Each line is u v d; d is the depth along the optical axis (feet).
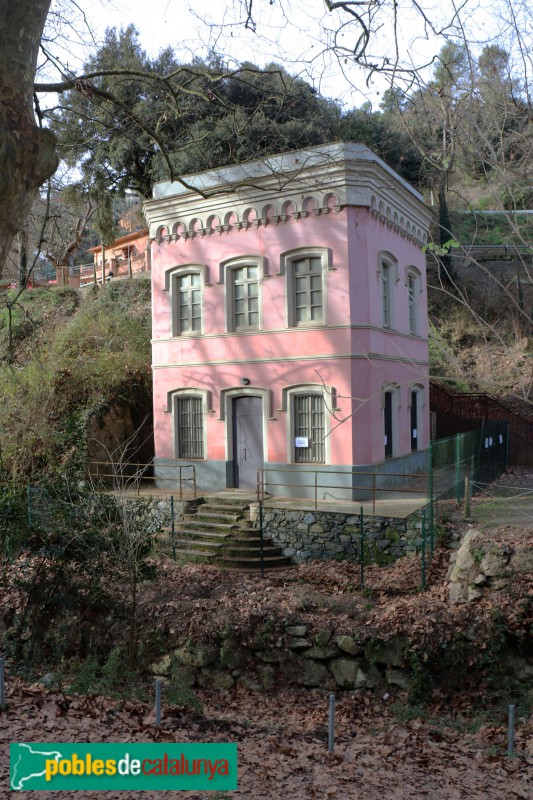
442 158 26.96
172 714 32.94
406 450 69.15
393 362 65.36
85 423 67.92
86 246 176.35
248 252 63.87
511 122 25.48
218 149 78.69
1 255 15.24
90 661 40.11
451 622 39.34
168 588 47.03
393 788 25.71
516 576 40.37
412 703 37.52
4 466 64.39
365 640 39.47
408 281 71.31
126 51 67.26
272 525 54.34
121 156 98.53
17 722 28.14
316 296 61.00
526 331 98.37
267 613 41.91
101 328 84.53
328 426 59.57
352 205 58.65
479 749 31.12
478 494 63.93
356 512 50.98
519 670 38.37
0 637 45.37
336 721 35.60
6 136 14.79
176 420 69.36
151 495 62.39
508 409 88.89
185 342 68.33
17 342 85.30
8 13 15.10
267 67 81.46
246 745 29.66
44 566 46.01
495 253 111.04
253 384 63.67
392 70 27.14
